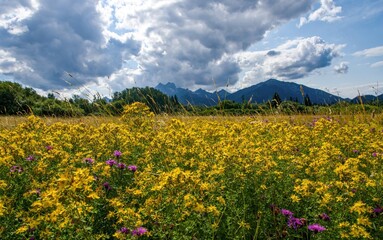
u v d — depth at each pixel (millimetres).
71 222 4125
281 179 5977
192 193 5027
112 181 6117
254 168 5922
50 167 6352
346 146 8211
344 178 5578
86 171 4781
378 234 4750
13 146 6391
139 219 4555
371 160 6891
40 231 4176
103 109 13289
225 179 5730
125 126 9172
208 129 9266
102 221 4980
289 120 13211
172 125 9539
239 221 4863
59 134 8297
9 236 4379
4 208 4484
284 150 7234
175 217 4609
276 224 5188
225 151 6324
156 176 5980
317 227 4668
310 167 6316
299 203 5469
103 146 7414
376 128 11195
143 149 7691
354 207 4633
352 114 14141
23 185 5578
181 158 6984
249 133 9281
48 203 4215
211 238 4555
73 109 13688
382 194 5430
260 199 5547
